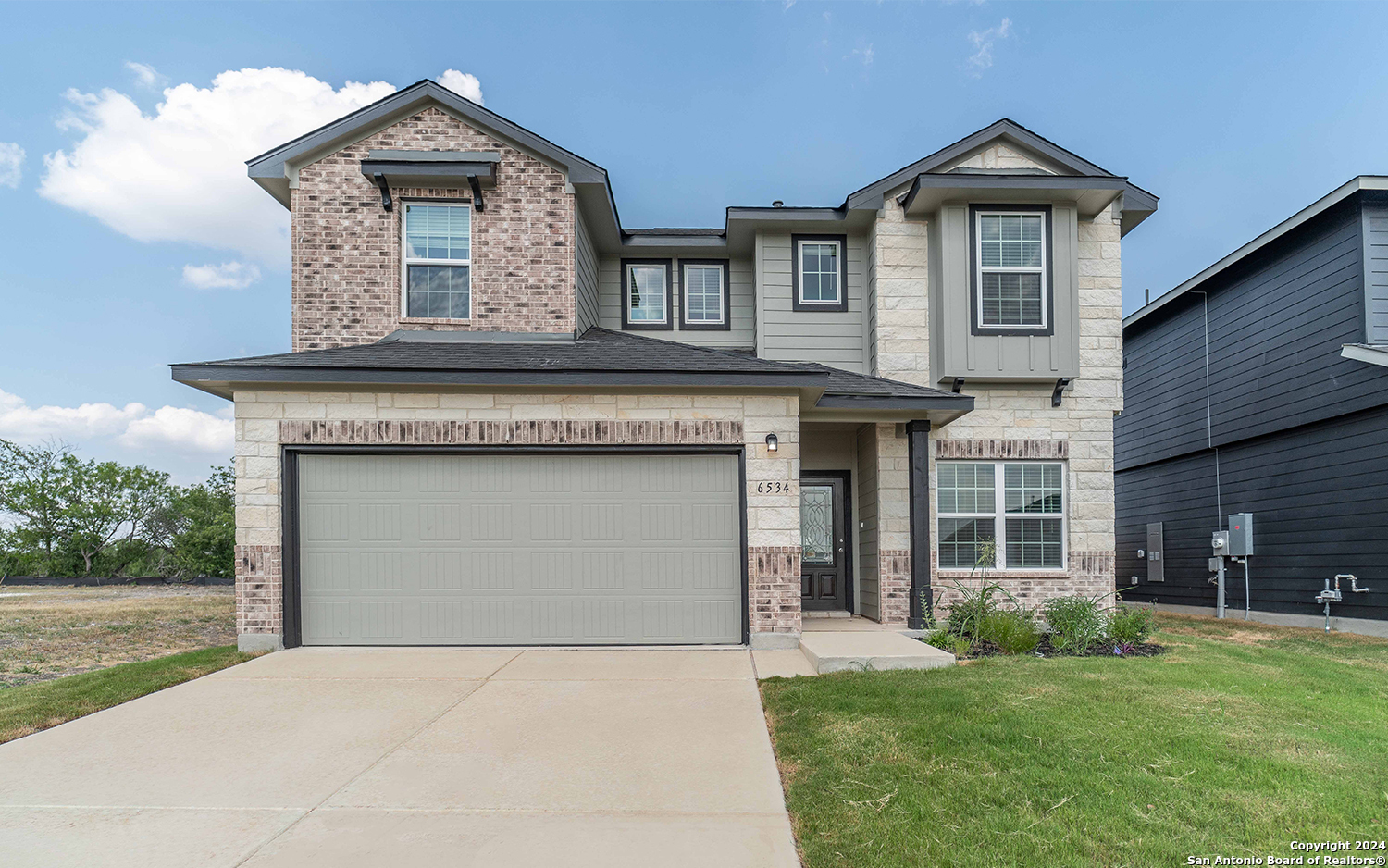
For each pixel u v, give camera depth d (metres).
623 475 8.40
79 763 4.66
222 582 21.03
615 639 8.27
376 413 8.20
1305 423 12.29
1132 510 18.47
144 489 24.42
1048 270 10.53
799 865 3.30
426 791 4.18
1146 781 4.04
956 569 10.52
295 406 8.15
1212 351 14.91
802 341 11.66
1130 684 6.13
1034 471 10.77
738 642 8.30
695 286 12.77
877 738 4.79
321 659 7.61
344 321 10.07
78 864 3.35
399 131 10.38
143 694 6.30
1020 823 3.57
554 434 8.28
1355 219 11.36
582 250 11.14
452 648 8.16
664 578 8.34
